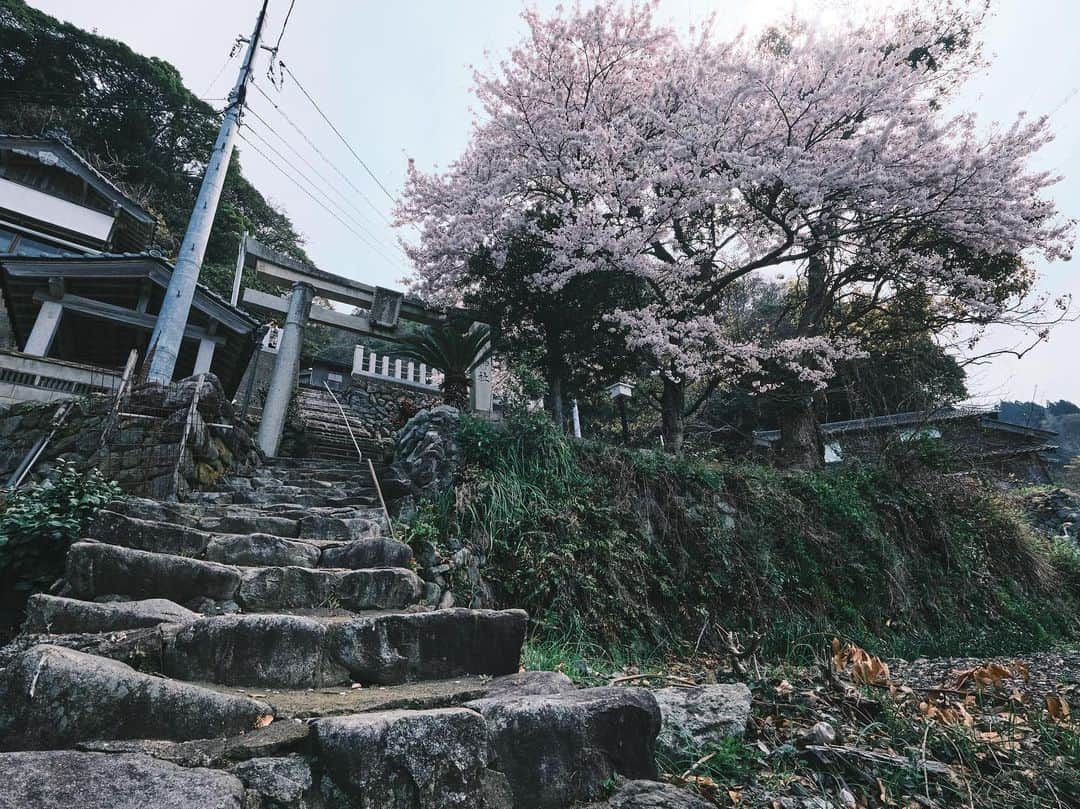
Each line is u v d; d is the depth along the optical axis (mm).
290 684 2041
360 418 12797
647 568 5598
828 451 14031
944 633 6672
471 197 10570
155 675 1844
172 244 19391
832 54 9344
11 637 2932
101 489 3725
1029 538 9164
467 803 1561
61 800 1108
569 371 9922
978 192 9656
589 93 10766
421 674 2291
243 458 5965
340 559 3535
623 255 9180
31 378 7215
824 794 1895
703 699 2439
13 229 12172
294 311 8984
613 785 1807
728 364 10211
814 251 10297
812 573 6477
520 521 5121
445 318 10250
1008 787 2084
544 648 4105
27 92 20250
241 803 1255
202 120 24000
